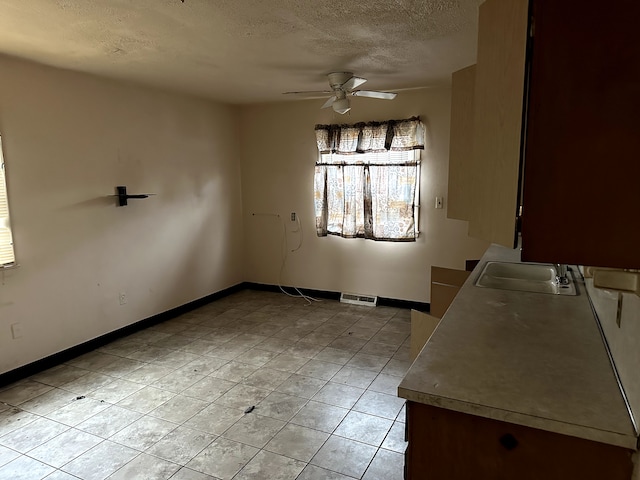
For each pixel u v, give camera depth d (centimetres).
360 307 488
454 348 156
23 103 311
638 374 105
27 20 225
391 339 393
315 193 500
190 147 466
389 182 460
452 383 130
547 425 111
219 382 314
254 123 530
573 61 85
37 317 330
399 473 216
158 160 427
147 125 412
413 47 278
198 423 262
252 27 238
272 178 531
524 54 95
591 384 128
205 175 491
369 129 460
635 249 87
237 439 246
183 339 397
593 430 106
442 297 292
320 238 515
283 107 510
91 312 371
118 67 329
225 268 535
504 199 111
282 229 537
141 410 277
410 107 447
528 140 89
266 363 345
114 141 381
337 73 343
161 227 437
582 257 90
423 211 460
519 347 156
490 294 227
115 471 220
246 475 216
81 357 359
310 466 222
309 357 355
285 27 238
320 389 302
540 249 92
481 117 132
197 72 346
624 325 126
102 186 373
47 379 320
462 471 125
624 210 87
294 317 456
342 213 489
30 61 310
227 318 455
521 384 129
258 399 289
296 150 511
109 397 294
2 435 251
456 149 183
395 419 264
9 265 309
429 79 379
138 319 418
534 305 207
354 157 473
